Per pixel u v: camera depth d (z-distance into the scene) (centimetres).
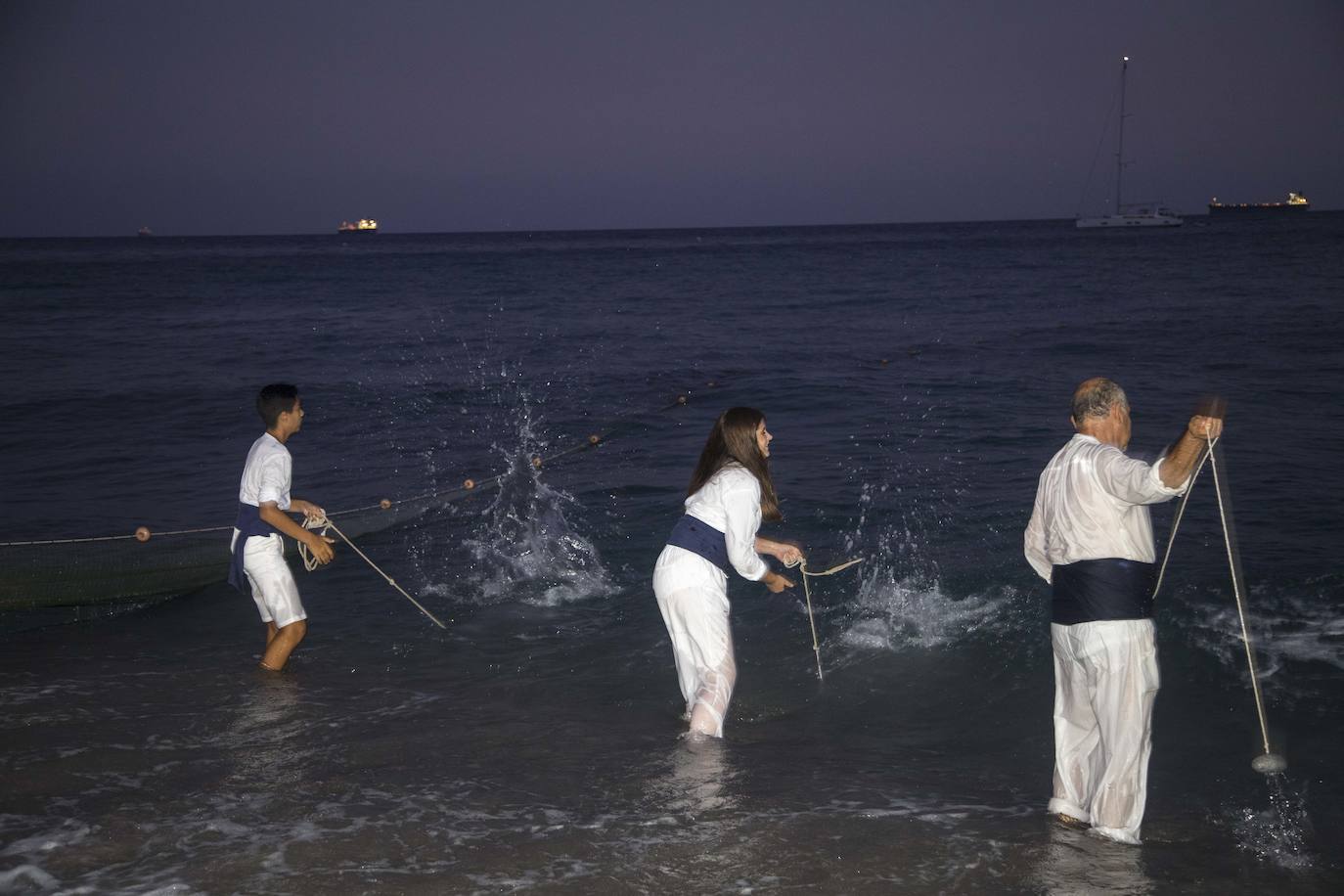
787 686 546
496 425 1403
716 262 7294
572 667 580
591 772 431
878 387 1595
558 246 14400
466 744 464
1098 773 375
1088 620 368
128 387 1714
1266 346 1870
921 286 4212
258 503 566
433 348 2353
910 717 503
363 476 1107
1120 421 392
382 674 571
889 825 380
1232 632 568
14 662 594
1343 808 394
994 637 595
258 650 619
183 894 325
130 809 391
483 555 804
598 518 893
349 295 4300
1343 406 1259
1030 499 884
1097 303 3006
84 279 5719
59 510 945
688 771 432
